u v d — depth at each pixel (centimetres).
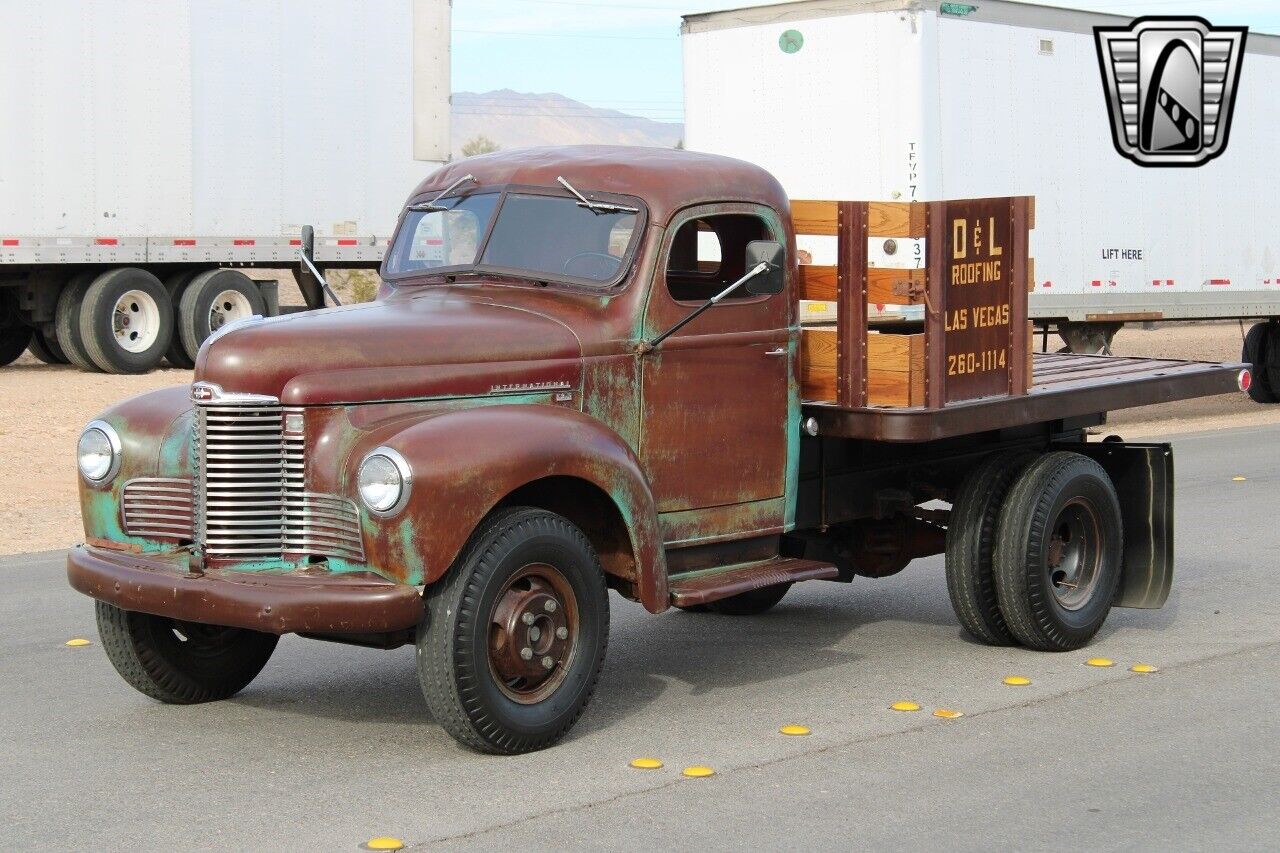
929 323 690
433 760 588
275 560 579
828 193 1666
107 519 622
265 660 689
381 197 2195
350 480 567
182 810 530
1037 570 740
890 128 1623
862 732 625
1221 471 1467
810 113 1666
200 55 2016
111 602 592
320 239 2142
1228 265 2073
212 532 576
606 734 623
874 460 780
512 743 582
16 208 1898
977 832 505
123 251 1981
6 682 716
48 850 492
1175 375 845
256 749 605
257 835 504
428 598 567
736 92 1709
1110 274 1909
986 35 1703
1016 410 737
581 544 600
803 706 668
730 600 866
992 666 740
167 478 604
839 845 492
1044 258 1827
